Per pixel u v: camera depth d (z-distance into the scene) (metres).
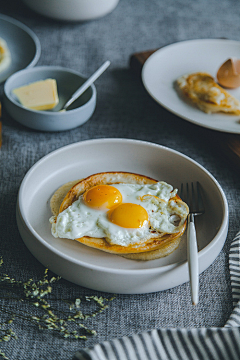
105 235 0.58
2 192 0.65
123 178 0.63
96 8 0.92
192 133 0.77
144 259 0.57
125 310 0.55
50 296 0.55
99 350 0.49
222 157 0.74
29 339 0.52
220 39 0.91
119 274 0.53
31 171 0.61
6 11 1.02
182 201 0.61
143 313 0.55
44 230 0.59
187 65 0.85
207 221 0.61
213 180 0.62
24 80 0.78
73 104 0.77
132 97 0.83
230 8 1.20
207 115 0.75
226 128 0.71
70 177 0.65
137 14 1.10
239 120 0.75
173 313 0.55
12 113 0.73
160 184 0.61
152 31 1.04
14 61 0.85
